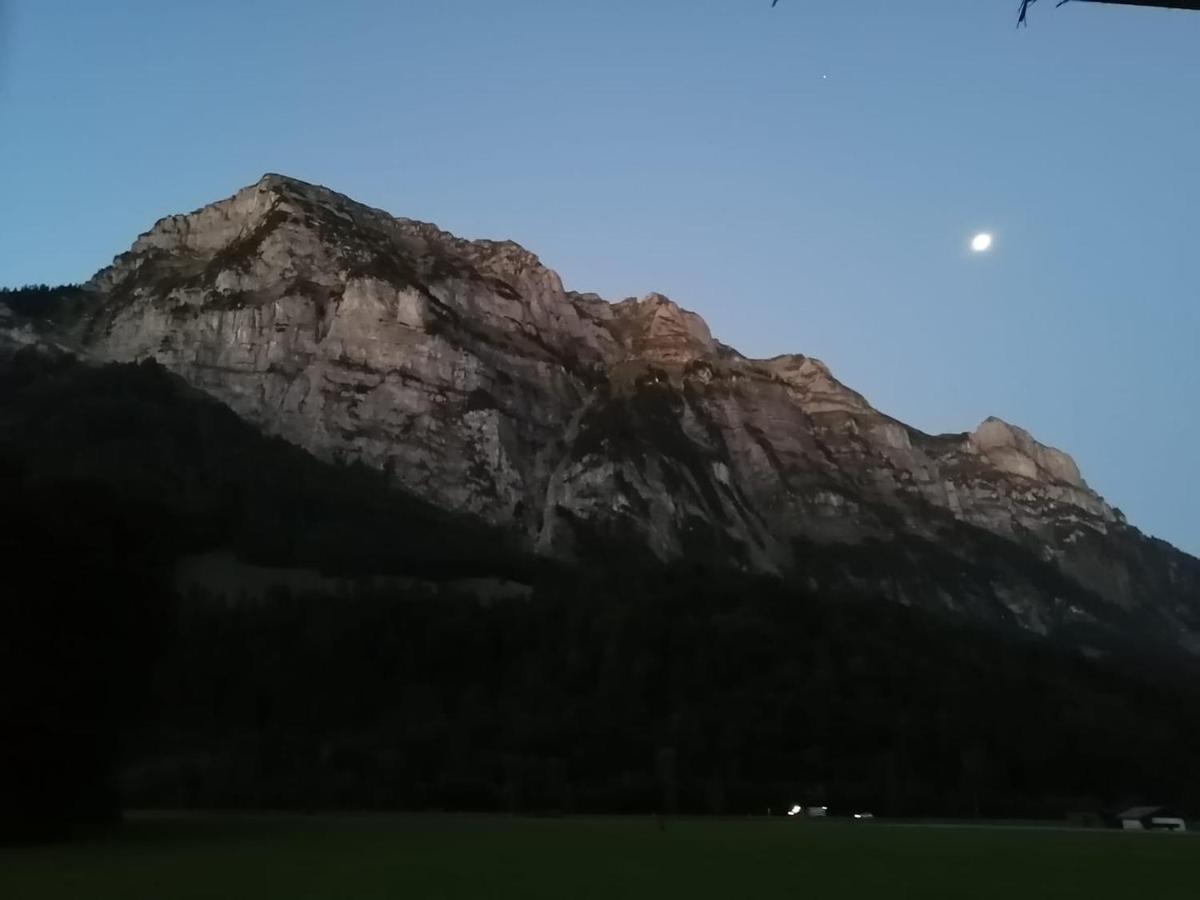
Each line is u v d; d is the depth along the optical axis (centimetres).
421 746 14738
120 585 7862
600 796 13950
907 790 14938
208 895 4425
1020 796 15650
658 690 17012
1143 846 8456
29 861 5831
